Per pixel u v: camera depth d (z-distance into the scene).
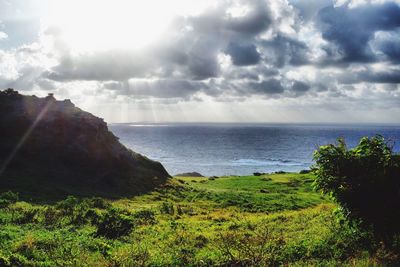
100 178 72.62
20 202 43.56
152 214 40.06
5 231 24.41
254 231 25.78
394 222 16.02
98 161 77.56
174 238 24.91
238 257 16.38
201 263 16.91
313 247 17.55
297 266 14.98
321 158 17.55
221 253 17.72
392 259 14.64
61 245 21.44
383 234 16.25
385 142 17.14
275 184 86.50
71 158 75.38
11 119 77.88
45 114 82.25
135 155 91.38
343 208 17.31
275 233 23.64
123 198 62.66
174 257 18.39
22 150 72.31
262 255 16.22
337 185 16.88
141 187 74.06
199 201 61.59
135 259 18.23
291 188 80.75
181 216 42.91
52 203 48.59
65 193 58.28
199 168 188.62
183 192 74.69
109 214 30.17
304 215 32.19
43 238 22.69
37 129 78.12
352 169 16.81
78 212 35.00
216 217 40.88
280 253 16.94
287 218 31.73
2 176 60.97
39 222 30.72
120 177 76.00
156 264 17.52
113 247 22.83
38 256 19.05
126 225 29.17
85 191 63.47
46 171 68.69
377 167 16.38
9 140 74.25
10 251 18.91
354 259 14.86
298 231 23.42
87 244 22.47
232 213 47.50
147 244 23.72
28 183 60.06
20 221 30.17
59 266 17.67
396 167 16.14
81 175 72.25
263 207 55.12
